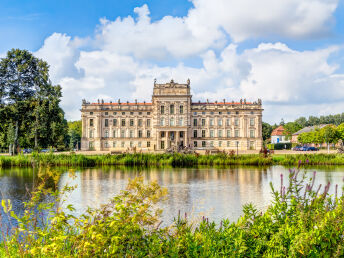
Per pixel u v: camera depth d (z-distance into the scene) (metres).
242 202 25.22
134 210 7.91
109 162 58.12
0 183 34.97
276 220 8.93
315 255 6.73
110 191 30.27
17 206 23.16
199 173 46.31
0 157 54.44
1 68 70.56
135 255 7.21
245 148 108.81
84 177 41.09
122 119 110.75
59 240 6.79
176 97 105.94
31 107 72.00
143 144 110.19
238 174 45.16
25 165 53.22
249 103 109.56
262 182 36.88
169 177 41.59
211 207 23.19
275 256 6.87
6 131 71.12
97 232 6.88
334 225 7.45
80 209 22.06
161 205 22.94
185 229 8.59
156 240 7.49
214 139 109.31
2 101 70.50
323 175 43.09
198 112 109.69
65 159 55.75
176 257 6.95
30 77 73.06
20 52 72.19
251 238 7.84
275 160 62.22
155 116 106.12
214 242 7.51
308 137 113.31
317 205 8.92
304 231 7.46
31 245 7.65
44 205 8.89
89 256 6.76
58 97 71.62
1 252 7.65
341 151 66.94
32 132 68.12
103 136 110.31
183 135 106.62
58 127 69.75
